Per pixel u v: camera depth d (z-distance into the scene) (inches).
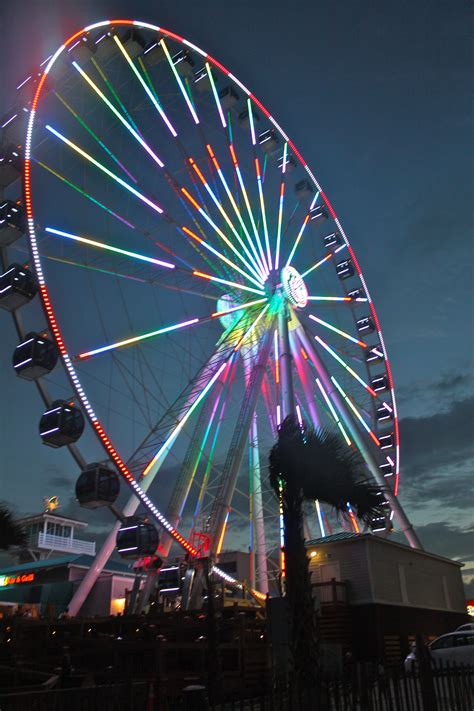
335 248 2139.5
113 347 1214.9
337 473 535.5
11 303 1130.7
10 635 1122.7
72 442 1099.3
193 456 1408.7
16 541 759.1
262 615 1056.8
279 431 545.6
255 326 1621.6
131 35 1499.8
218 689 509.4
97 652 935.0
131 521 1138.7
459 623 1411.2
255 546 1526.8
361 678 391.9
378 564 1175.0
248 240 1702.8
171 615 1059.9
